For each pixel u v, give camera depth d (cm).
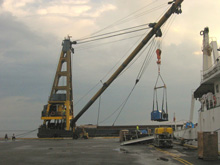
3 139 6312
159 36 4478
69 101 6141
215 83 2597
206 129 2492
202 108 2720
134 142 3606
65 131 5959
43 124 6231
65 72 6256
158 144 3083
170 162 1802
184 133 3506
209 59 2972
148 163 1775
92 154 2423
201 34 3139
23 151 2825
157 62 3569
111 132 6650
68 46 6331
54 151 2783
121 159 2017
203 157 1897
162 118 3281
